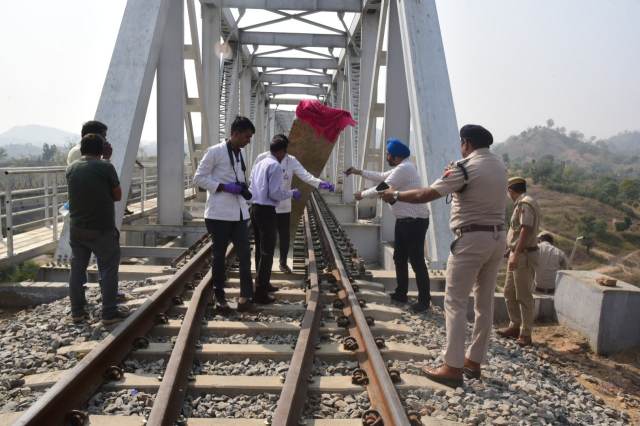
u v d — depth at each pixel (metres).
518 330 6.01
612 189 106.19
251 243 9.85
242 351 4.41
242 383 3.81
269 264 5.86
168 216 11.25
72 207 4.94
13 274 7.46
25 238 9.52
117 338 4.14
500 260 4.20
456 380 4.05
